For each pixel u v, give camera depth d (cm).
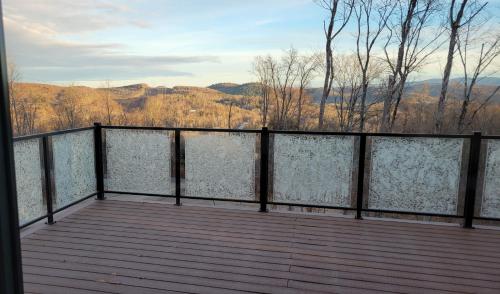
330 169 408
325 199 414
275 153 418
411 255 311
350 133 394
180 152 440
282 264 293
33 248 318
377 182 399
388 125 1454
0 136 96
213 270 281
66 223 381
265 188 421
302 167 414
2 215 97
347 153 402
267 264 292
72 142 412
